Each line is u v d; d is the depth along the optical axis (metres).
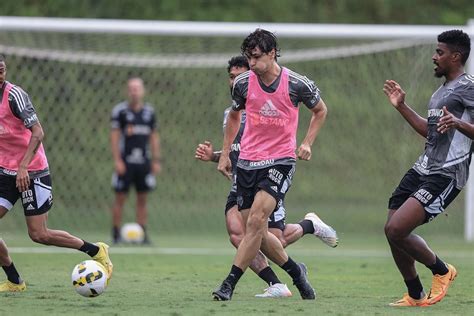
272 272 28.50
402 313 24.70
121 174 51.44
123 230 51.81
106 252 29.61
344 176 63.94
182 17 73.50
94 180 61.00
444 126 24.61
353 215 63.56
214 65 61.75
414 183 26.52
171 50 62.50
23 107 27.86
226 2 75.12
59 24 52.75
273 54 26.06
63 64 59.28
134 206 62.97
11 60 58.00
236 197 29.19
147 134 52.00
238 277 26.48
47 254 43.75
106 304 25.80
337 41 63.25
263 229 26.19
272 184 26.14
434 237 58.62
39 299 26.89
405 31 54.84
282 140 26.31
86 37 60.19
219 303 26.11
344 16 77.06
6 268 29.02
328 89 63.09
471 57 54.84
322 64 62.94
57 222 60.44
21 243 50.38
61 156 60.00
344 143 63.56
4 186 28.58
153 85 62.53
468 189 55.72
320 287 32.03
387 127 62.78
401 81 61.25
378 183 63.38
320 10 76.75
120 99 61.03
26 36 59.19
